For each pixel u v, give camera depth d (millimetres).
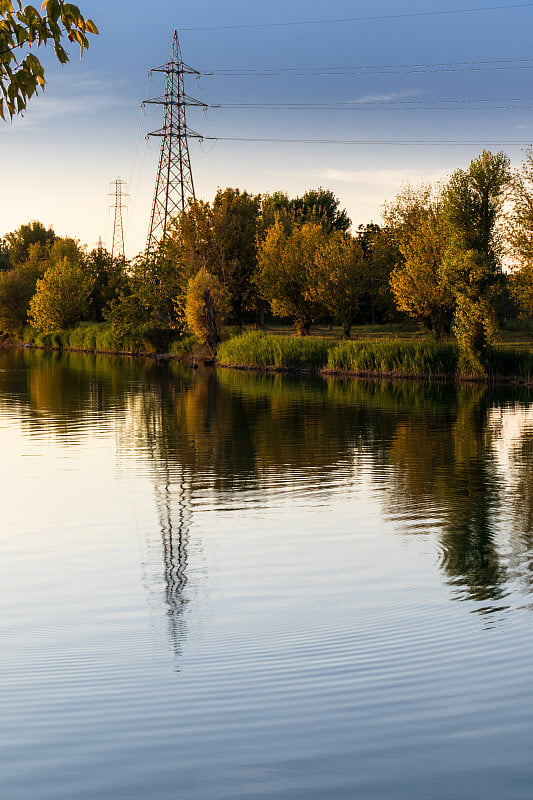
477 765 6000
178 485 19750
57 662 8648
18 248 144875
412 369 52594
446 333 63281
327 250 68312
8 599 11492
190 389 44812
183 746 6344
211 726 6738
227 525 15914
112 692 7652
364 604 10930
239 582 12203
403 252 60281
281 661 8508
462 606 10727
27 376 53562
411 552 13859
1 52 5719
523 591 11500
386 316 83938
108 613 10734
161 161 78812
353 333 76625
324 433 28141
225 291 73062
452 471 21359
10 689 7707
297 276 72500
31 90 5855
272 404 37312
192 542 14695
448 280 50219
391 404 37406
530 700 7238
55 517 16703
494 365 50250
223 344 66625
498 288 49312
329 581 12156
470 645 8961
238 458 23391
